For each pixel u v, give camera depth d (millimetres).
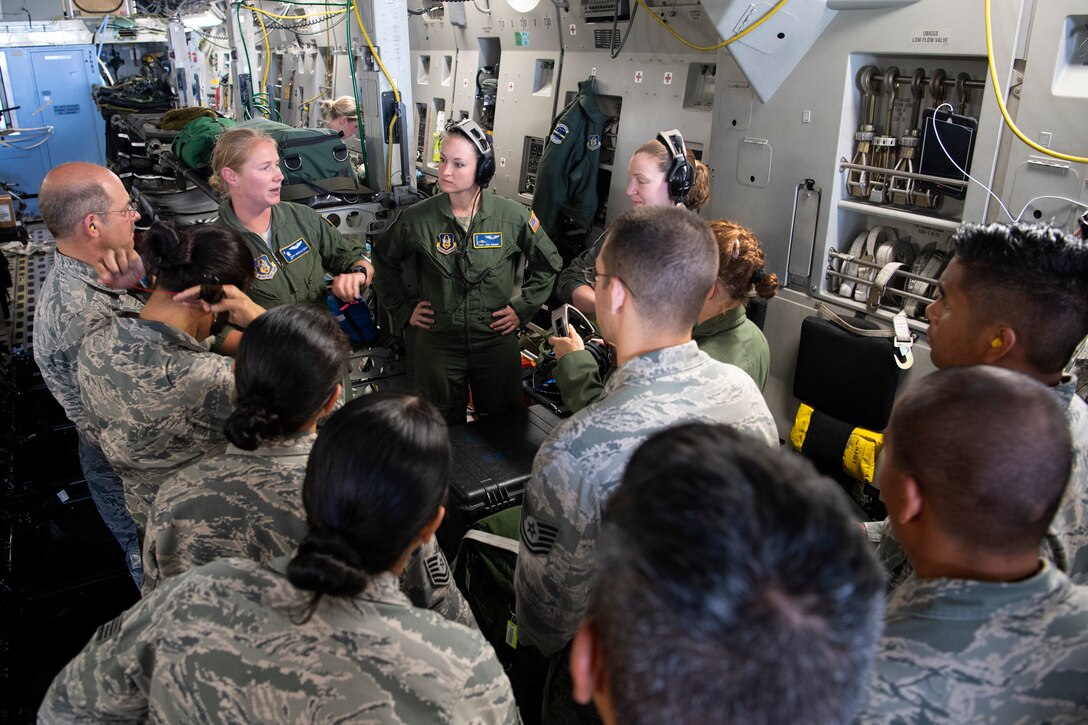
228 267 1761
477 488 2270
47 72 8406
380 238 3109
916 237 2848
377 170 4004
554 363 2777
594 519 1400
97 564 2740
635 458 776
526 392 3271
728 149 3262
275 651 988
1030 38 2275
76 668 1084
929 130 2617
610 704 659
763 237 3201
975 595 905
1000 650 890
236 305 1868
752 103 3100
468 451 2447
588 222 4223
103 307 2254
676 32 3607
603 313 1523
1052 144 2281
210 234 1767
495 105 5141
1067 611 896
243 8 6031
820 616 585
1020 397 917
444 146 2891
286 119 7895
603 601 651
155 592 1094
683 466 664
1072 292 1321
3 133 8086
